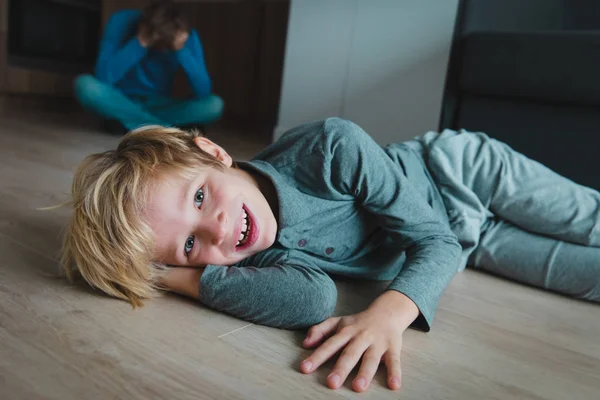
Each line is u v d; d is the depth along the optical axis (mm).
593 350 721
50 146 1923
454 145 1035
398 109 2092
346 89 2230
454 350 682
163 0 2586
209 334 656
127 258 716
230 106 3416
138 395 512
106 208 731
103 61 2414
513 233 999
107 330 638
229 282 697
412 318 684
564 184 978
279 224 784
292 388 555
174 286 753
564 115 1383
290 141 874
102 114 2387
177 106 2547
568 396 595
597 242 915
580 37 1309
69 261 785
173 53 2484
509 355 683
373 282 913
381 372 607
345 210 854
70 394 505
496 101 1485
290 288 678
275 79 3219
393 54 2074
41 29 3176
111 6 3477
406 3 2014
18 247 894
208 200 724
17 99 3207
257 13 3219
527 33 1388
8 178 1379
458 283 955
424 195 983
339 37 2217
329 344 615
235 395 529
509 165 1006
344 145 813
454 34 1640
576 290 910
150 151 764
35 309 677
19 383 515
